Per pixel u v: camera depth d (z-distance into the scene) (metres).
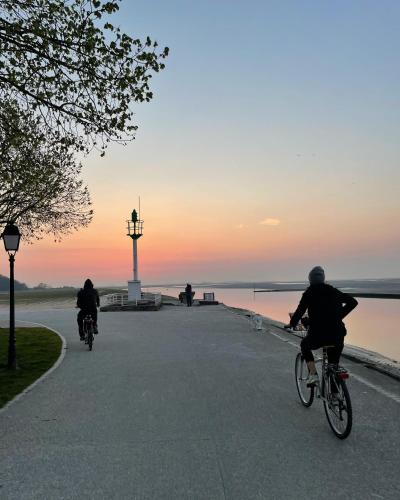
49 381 8.81
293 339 14.90
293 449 4.92
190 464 4.57
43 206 16.66
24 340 14.96
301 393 6.84
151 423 5.96
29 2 9.02
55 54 9.40
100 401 7.20
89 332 12.82
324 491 3.93
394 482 4.09
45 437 5.51
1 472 4.49
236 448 4.98
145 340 14.80
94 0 8.77
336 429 5.34
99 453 4.93
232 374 9.15
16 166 12.85
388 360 13.15
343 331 5.72
